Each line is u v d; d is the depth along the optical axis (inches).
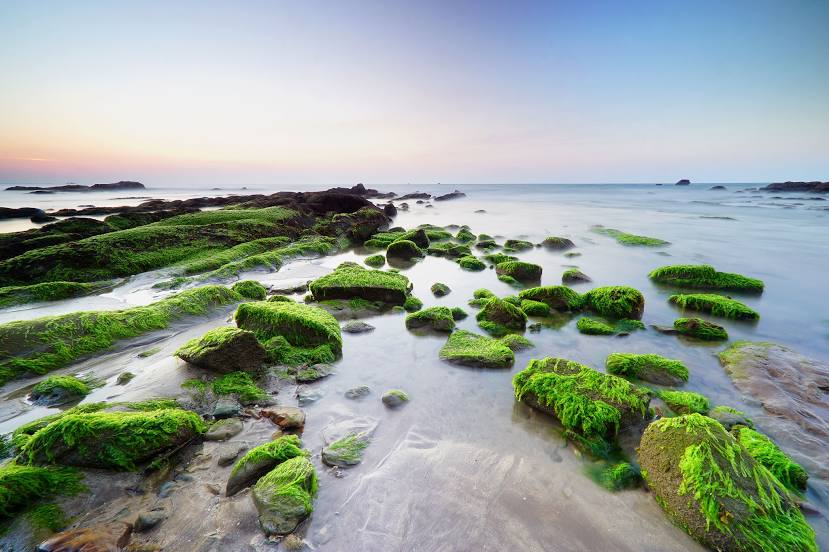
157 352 333.7
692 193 3604.8
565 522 164.7
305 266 716.0
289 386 278.8
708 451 171.8
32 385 279.6
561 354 340.2
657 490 176.7
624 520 166.2
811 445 213.6
